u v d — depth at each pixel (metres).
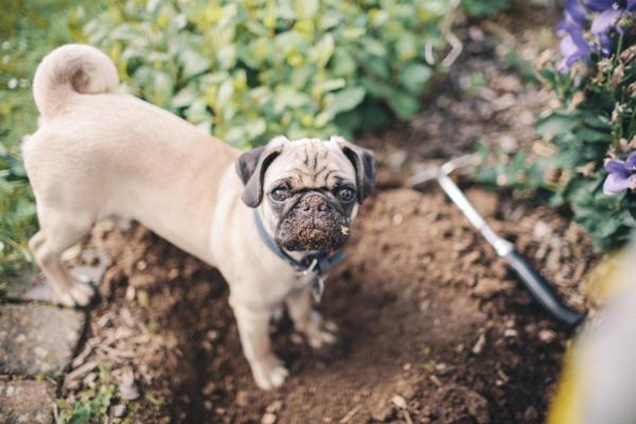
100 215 0.90
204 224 0.88
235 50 1.08
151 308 1.00
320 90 1.07
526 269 1.03
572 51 0.93
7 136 1.08
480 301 1.02
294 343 1.04
